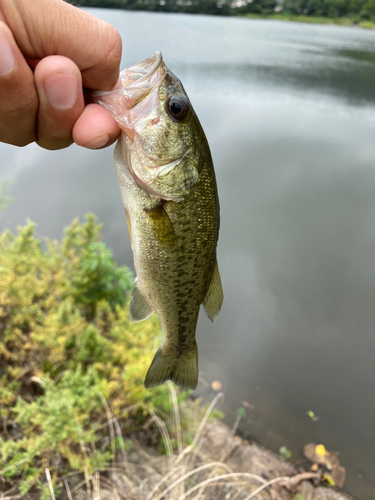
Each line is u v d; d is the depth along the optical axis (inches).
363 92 67.2
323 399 17.6
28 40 5.2
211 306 9.0
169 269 7.8
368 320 22.5
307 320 22.5
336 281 25.8
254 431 15.7
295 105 59.1
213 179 7.8
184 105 7.0
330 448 15.2
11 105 5.3
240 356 19.8
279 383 18.3
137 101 6.7
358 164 42.9
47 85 5.3
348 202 35.5
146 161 7.0
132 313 8.3
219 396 17.3
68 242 19.4
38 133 6.0
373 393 18.0
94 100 6.3
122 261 24.9
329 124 53.2
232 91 62.4
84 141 5.9
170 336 8.8
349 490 13.6
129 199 7.3
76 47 5.5
